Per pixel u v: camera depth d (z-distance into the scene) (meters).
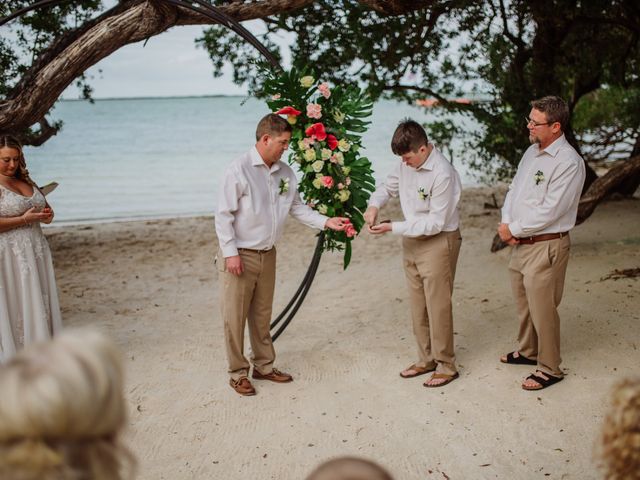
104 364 1.10
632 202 10.05
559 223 3.84
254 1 5.77
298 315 5.72
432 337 4.17
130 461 1.21
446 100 9.16
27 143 8.82
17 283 4.12
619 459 1.42
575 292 5.68
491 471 3.24
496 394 4.02
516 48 8.71
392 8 5.57
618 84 10.33
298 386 4.28
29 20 7.58
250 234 3.99
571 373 4.20
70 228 10.62
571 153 3.73
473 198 12.34
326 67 8.34
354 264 7.53
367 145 31.67
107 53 5.68
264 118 3.90
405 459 3.38
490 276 6.54
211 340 5.15
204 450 3.53
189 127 53.81
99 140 40.16
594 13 8.23
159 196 16.30
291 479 3.24
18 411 1.02
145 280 7.04
